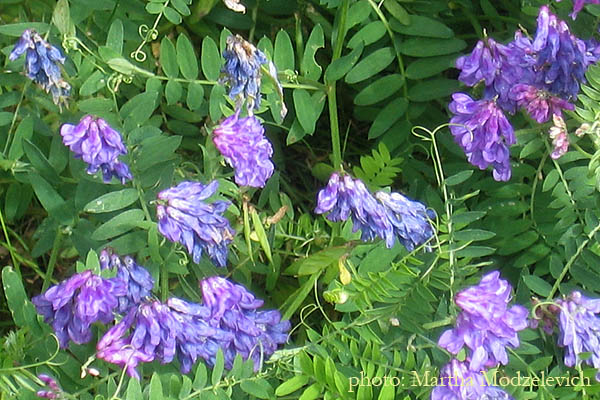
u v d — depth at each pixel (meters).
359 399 0.53
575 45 0.56
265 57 0.55
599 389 0.53
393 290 0.54
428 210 0.56
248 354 0.53
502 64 0.57
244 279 0.58
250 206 0.55
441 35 0.59
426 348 0.55
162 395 0.50
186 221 0.52
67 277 0.57
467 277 0.57
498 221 0.58
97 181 0.55
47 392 0.50
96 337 0.53
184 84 0.58
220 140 0.53
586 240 0.56
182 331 0.51
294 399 0.54
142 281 0.52
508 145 0.56
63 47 0.56
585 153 0.56
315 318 0.59
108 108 0.56
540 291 0.55
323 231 0.59
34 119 0.57
